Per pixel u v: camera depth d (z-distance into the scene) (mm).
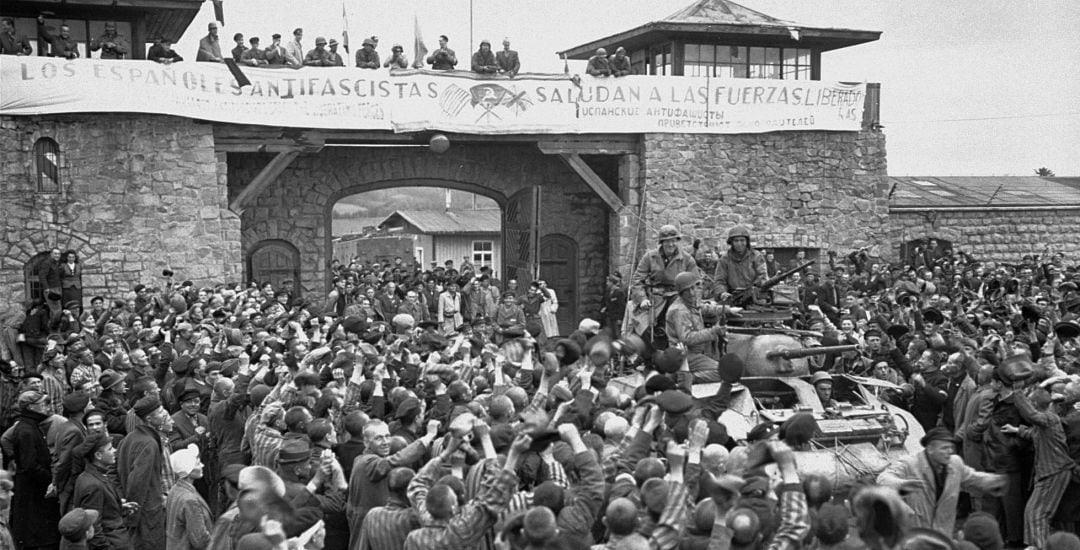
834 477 10812
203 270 25594
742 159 29031
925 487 8336
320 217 29844
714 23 28469
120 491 10984
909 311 19125
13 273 24375
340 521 9492
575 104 27656
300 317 18656
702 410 11664
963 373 13695
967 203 33406
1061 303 20250
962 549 6312
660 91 28156
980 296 23125
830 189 29734
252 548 6504
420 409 10898
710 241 28797
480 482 8086
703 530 7039
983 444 11703
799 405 12391
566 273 31609
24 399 10922
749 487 7527
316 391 10664
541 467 8203
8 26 24297
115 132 24953
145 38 27234
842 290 25391
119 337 17234
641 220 28484
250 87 25594
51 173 24641
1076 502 11016
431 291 26859
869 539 5918
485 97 27109
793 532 6578
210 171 25641
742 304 14828
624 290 27047
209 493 11961
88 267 24828
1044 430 10984
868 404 12656
